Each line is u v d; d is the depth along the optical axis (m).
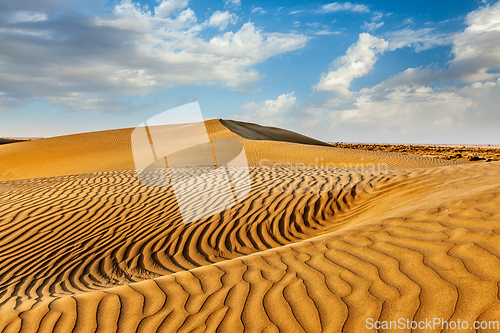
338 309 2.51
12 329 2.77
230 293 2.97
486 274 2.50
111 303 3.02
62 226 6.24
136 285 3.35
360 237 3.74
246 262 3.63
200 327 2.54
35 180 10.62
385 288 2.65
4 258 5.26
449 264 2.75
